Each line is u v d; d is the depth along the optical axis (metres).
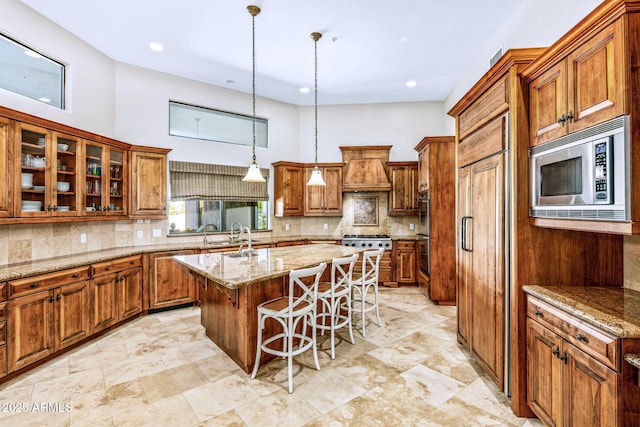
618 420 1.30
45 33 3.29
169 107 4.73
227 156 5.27
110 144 3.76
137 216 4.10
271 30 3.52
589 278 2.04
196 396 2.24
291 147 6.07
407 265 5.38
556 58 1.74
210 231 5.16
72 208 3.31
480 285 2.54
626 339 1.29
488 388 2.35
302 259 3.10
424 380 2.46
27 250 3.08
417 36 3.64
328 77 4.81
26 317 2.53
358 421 1.98
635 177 1.31
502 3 3.05
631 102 1.31
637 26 1.31
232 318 2.78
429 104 5.89
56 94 3.53
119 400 2.19
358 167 5.71
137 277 3.85
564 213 1.68
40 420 1.98
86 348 3.03
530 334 1.95
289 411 2.07
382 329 3.52
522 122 2.03
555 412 1.71
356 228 6.05
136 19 3.32
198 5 3.08
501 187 2.18
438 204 4.45
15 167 2.70
